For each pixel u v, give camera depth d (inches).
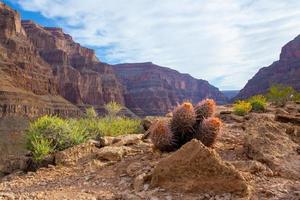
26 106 5841.5
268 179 267.3
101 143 446.9
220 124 342.6
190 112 341.7
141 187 266.5
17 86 6565.0
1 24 7573.8
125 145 427.5
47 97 7126.0
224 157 331.3
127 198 243.9
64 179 337.7
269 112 761.6
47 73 7775.6
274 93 1264.8
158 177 260.5
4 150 519.5
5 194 270.7
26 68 7209.6
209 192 242.4
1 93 5713.6
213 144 348.5
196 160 250.4
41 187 315.9
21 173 410.0
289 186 251.0
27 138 472.7
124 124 605.9
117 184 294.2
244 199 228.1
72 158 404.5
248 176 268.8
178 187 250.8
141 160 341.4
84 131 535.5
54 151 448.8
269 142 322.0
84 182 314.8
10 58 7160.4
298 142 358.0
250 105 810.8
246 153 333.7
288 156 306.5
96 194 268.5
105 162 376.2
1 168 448.5
